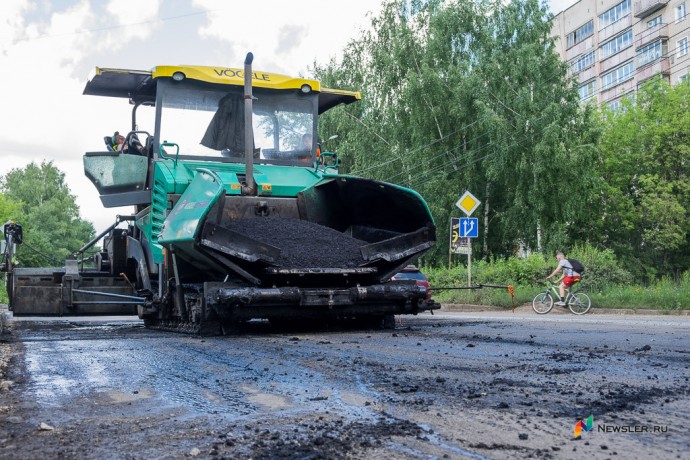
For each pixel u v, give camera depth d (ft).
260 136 36.27
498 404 13.11
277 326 34.68
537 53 120.98
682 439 10.24
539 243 118.83
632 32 203.10
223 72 35.99
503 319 49.01
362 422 11.73
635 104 151.43
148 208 35.40
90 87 38.58
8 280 40.55
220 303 29.43
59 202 319.47
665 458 9.22
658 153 136.05
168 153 34.83
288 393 14.88
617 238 139.13
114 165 36.35
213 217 29.14
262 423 11.85
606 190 135.64
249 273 30.81
